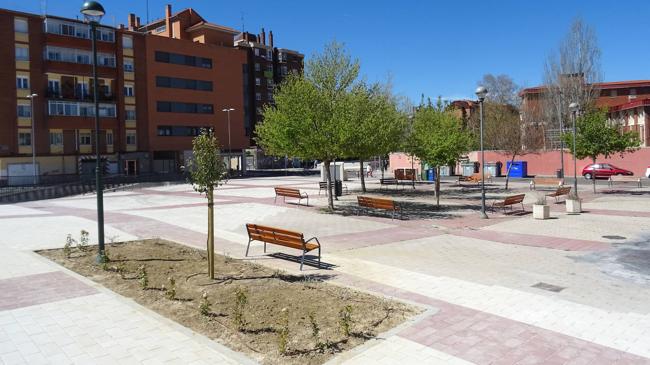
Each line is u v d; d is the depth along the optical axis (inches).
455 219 704.4
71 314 274.2
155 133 2287.2
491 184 1403.8
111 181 1686.8
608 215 730.2
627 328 257.8
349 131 718.5
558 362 214.4
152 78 2278.5
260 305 291.1
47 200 1115.3
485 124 2237.9
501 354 222.8
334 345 231.6
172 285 305.3
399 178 1370.6
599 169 1557.6
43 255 438.0
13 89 1854.1
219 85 2544.3
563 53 2026.3
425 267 400.2
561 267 401.4
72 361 214.8
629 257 440.1
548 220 684.7
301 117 733.9
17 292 316.8
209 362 213.0
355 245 503.5
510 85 2861.7
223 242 517.3
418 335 244.8
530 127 2118.6
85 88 2050.9
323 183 1079.6
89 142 2073.1
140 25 3014.3
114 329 251.3
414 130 974.4
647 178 1530.5
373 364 211.9
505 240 531.8
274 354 221.8
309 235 567.8
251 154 3412.9
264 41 3865.7
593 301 305.7
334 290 324.2
